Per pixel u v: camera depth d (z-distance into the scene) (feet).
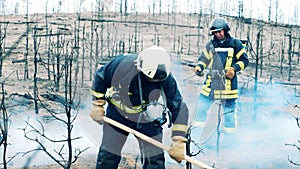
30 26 36.14
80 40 27.94
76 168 15.42
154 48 11.13
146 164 11.70
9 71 28.09
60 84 25.67
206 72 18.90
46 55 30.55
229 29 20.36
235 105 19.95
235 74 20.04
